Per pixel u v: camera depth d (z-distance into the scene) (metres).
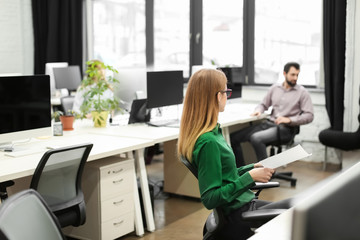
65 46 7.51
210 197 2.02
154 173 5.36
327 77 5.51
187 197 4.46
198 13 6.68
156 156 6.23
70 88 6.82
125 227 3.43
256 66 6.35
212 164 2.03
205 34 6.68
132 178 3.45
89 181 3.27
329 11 5.42
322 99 5.66
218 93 2.10
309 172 5.38
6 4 7.12
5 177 2.54
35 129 3.17
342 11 5.32
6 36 7.17
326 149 5.43
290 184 4.91
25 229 1.25
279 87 5.19
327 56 5.48
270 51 6.21
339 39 5.36
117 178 3.33
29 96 3.13
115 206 3.34
